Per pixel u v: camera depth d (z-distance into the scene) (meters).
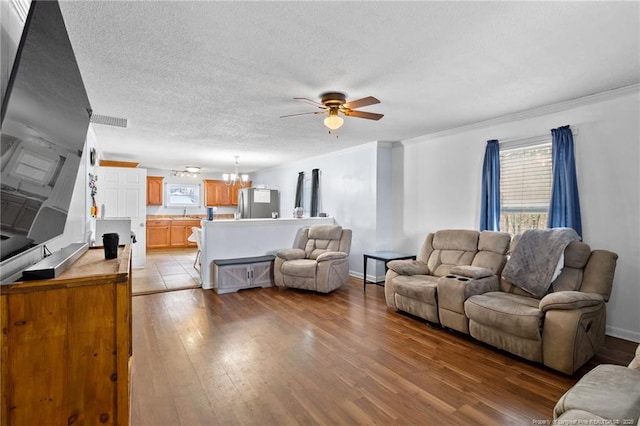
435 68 2.52
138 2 1.72
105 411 1.35
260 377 2.36
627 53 2.29
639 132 2.91
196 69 2.53
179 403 2.04
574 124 3.31
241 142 5.29
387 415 1.94
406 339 3.04
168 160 7.21
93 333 1.33
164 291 4.66
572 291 2.57
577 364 2.35
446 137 4.61
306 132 4.60
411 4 1.73
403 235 5.28
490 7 1.76
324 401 2.07
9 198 1.08
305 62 2.41
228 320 3.52
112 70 2.55
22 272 1.29
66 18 1.86
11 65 1.31
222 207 10.14
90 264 1.68
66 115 1.44
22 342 1.23
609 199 3.08
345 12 1.81
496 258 3.44
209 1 1.71
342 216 6.05
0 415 1.21
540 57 2.35
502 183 4.00
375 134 4.75
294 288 4.81
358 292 4.72
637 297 2.95
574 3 1.73
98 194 5.79
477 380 2.33
